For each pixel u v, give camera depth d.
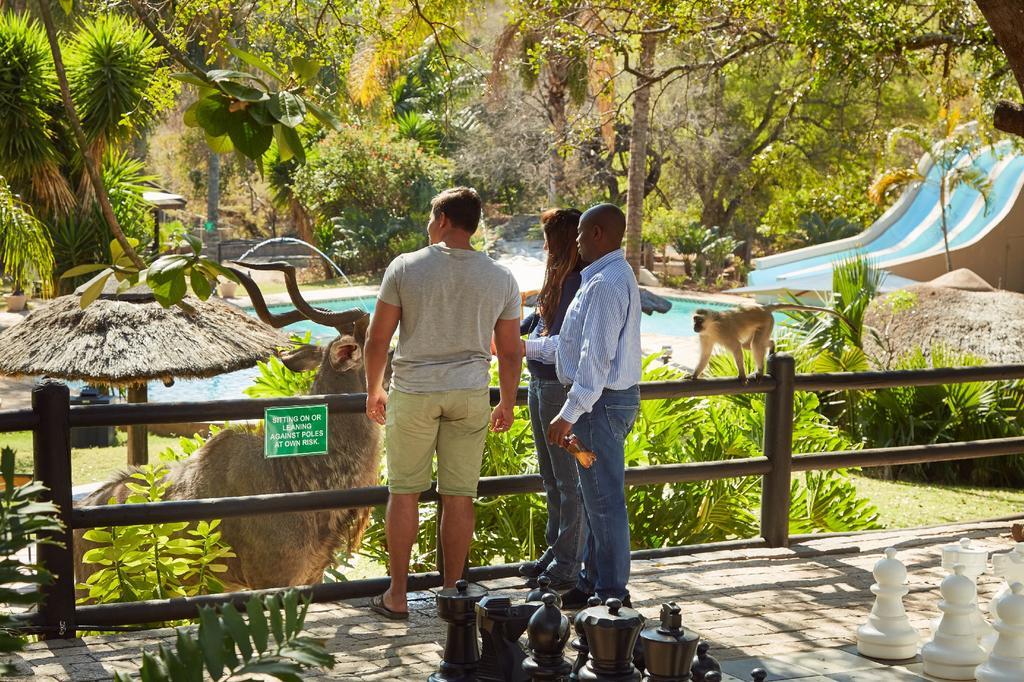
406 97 37.81
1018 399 11.88
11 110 15.63
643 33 11.70
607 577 4.39
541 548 6.91
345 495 4.86
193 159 46.22
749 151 34.78
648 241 36.22
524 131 35.94
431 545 6.93
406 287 4.39
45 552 4.34
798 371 12.33
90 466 13.01
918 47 10.85
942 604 3.86
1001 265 23.48
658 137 34.56
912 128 22.47
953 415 11.73
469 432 4.52
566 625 2.46
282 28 9.59
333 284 32.84
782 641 4.42
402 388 4.44
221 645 1.92
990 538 6.29
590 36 11.80
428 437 4.48
